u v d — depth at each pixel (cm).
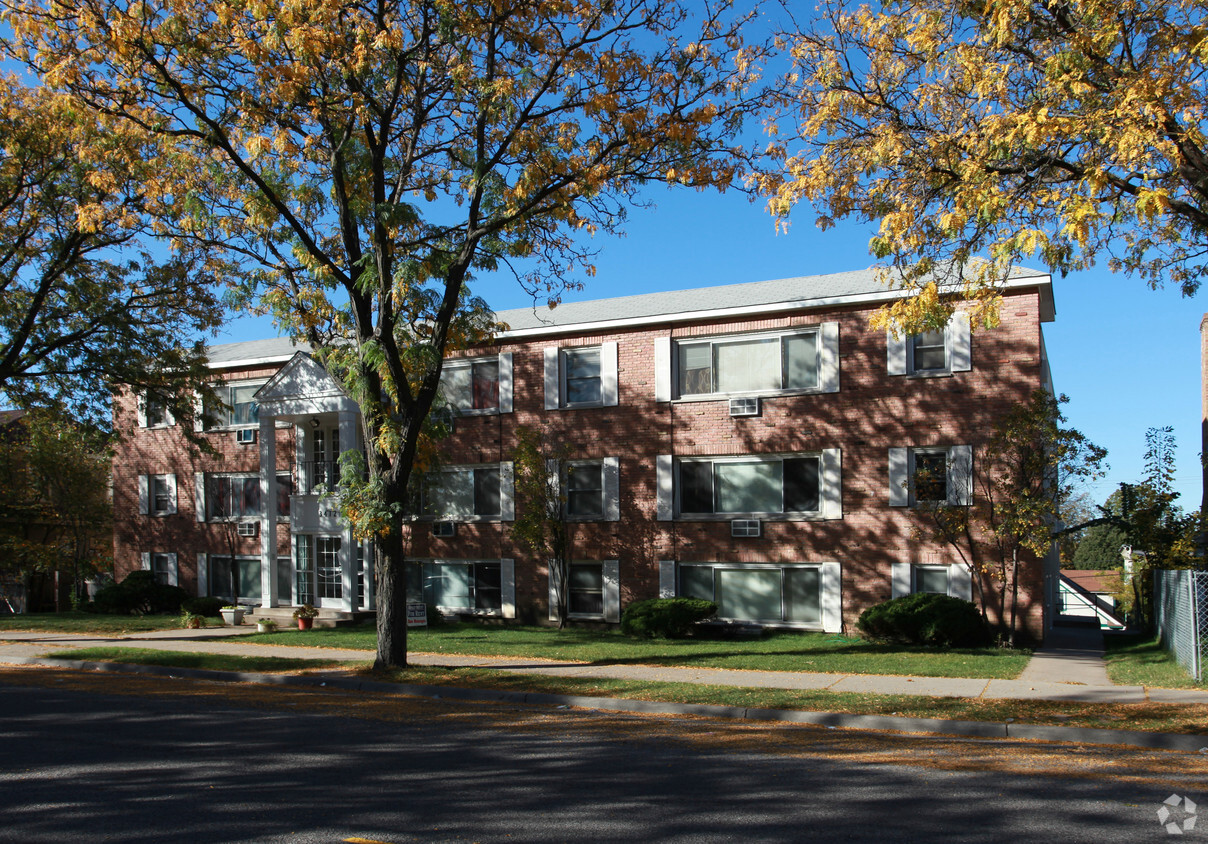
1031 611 1761
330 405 2319
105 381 2384
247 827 627
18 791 731
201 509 2822
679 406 2122
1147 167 1050
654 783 754
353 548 2317
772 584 2025
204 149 1548
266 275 1605
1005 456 1767
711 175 1445
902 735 997
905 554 1878
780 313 2023
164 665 1600
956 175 1226
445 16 1305
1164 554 1777
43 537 3272
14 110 1938
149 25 1335
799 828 620
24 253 2136
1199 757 865
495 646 1791
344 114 1421
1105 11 1048
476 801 696
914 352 1909
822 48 1287
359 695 1321
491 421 2342
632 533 2153
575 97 1468
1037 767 814
